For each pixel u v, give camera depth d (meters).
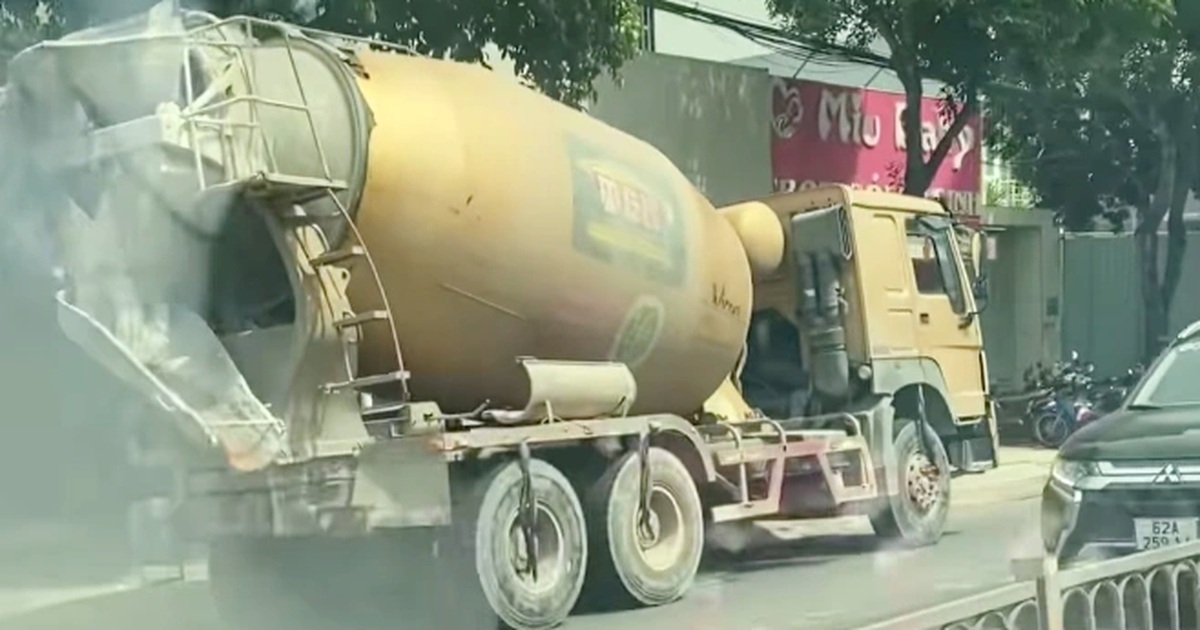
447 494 7.66
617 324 9.18
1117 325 26.80
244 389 7.51
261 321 7.75
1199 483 7.44
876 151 20.56
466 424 8.21
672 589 9.12
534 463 8.25
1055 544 7.78
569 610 8.38
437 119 8.06
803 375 11.76
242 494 7.67
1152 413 8.19
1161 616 5.57
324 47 7.80
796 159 19.34
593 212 8.86
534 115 8.73
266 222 7.52
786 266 11.70
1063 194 25.41
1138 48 19.20
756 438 10.39
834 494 10.98
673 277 9.60
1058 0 16.86
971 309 12.79
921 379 12.06
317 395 7.57
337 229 7.65
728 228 10.78
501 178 8.26
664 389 10.09
